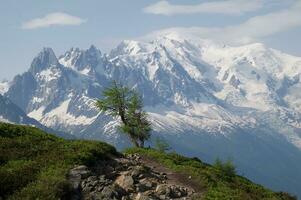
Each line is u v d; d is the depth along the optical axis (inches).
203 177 1758.1
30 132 1808.6
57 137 1843.0
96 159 1552.7
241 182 2015.3
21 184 1289.4
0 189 1254.3
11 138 1699.1
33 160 1486.2
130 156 1995.6
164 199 1411.2
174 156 2150.6
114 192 1322.6
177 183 1657.2
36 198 1200.8
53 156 1502.2
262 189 1982.0
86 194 1299.2
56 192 1242.0
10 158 1491.1
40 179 1307.8
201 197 1515.7
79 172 1391.5
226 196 1596.9
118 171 1528.1
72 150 1579.7
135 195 1380.4
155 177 1605.6
